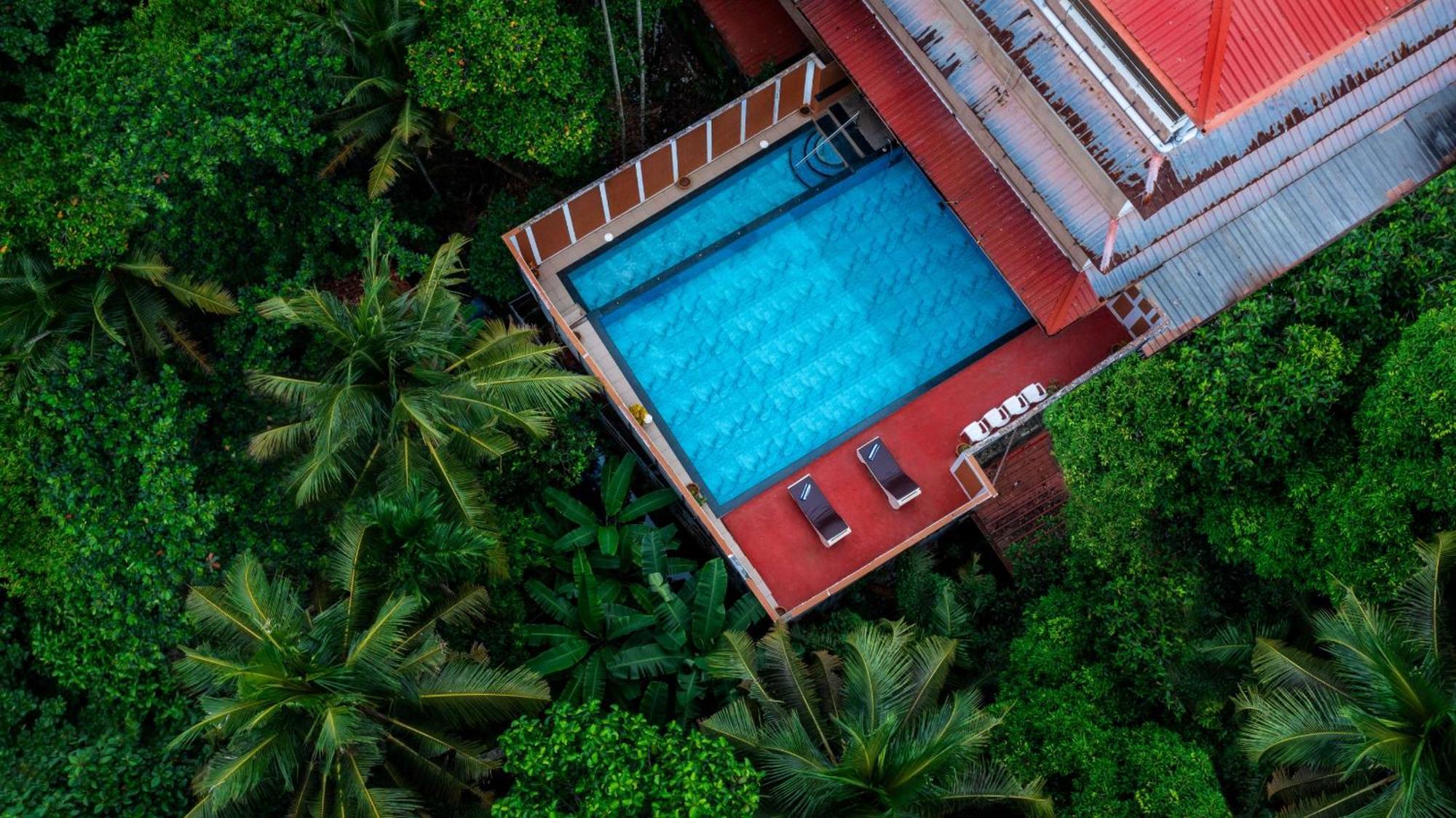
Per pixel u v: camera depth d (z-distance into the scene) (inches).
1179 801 837.8
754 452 1143.0
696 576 1066.1
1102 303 1008.9
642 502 1122.7
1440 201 924.0
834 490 1124.5
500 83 1032.8
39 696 1000.9
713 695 1008.2
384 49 1050.7
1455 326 810.2
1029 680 951.0
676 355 1171.9
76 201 967.6
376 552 856.3
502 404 904.9
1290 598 912.9
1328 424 907.4
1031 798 816.3
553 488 1112.2
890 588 1115.9
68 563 969.5
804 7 1131.3
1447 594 789.9
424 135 1083.3
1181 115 844.6
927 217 1200.2
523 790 787.4
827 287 1186.0
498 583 1023.0
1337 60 901.8
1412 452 823.1
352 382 879.7
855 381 1157.7
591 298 1189.7
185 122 984.9
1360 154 1019.9
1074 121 922.7
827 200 1208.8
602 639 1049.5
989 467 1125.7
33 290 979.3
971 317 1170.6
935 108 1085.1
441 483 919.0
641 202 1206.3
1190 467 956.0
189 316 1087.6
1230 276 1015.0
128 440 982.4
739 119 1184.8
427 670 827.4
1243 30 825.5
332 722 748.0
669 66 1283.2
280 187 1087.6
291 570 1009.5
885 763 800.3
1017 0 937.5
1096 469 951.6
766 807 819.4
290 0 1053.8
